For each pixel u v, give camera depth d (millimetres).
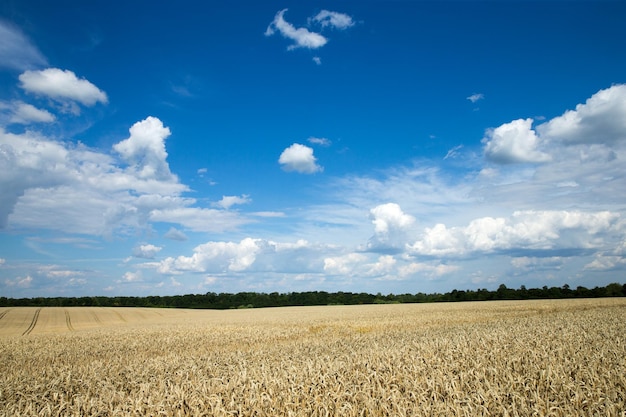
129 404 9461
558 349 13664
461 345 15977
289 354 17391
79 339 30625
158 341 28375
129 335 32844
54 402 10141
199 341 27953
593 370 10164
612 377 9891
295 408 8594
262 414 8227
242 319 49812
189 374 13023
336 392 9070
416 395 8703
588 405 7809
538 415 7543
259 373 11758
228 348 23797
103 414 9156
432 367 11898
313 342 23219
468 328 25234
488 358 13156
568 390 8711
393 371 11234
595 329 21078
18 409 9516
